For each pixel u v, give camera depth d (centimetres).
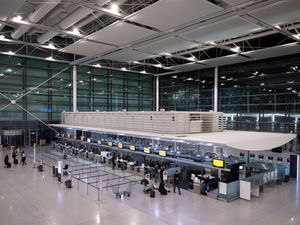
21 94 2869
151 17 1499
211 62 2788
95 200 1261
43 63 3019
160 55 2588
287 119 2428
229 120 2952
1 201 1225
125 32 1812
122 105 3747
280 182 1653
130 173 1869
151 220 1019
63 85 3189
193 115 1812
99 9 1425
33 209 1127
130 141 2195
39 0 1423
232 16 1486
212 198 1359
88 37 1941
